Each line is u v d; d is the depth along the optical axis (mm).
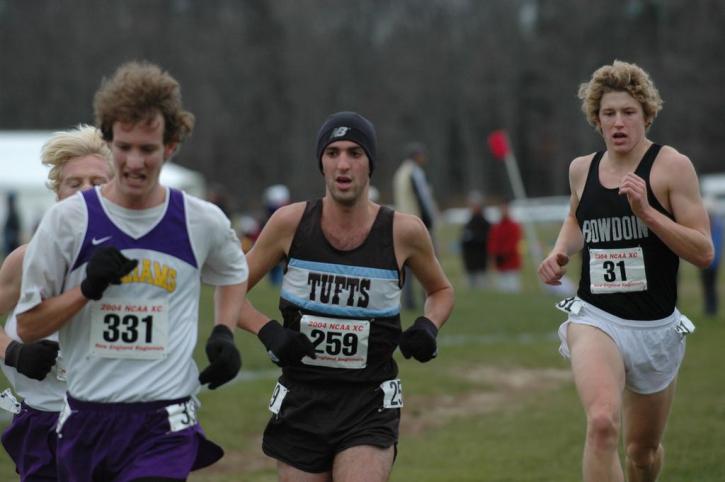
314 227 15523
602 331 17031
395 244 15539
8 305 14602
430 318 16047
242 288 13797
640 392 17406
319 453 15188
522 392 33312
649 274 17047
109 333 12750
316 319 15336
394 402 15375
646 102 17188
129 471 12688
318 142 15539
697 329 46812
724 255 104125
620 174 17344
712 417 28203
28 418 14742
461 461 24531
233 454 25578
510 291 62656
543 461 24203
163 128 12344
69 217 12656
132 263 12188
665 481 21922
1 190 114625
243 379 32562
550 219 136125
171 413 12805
